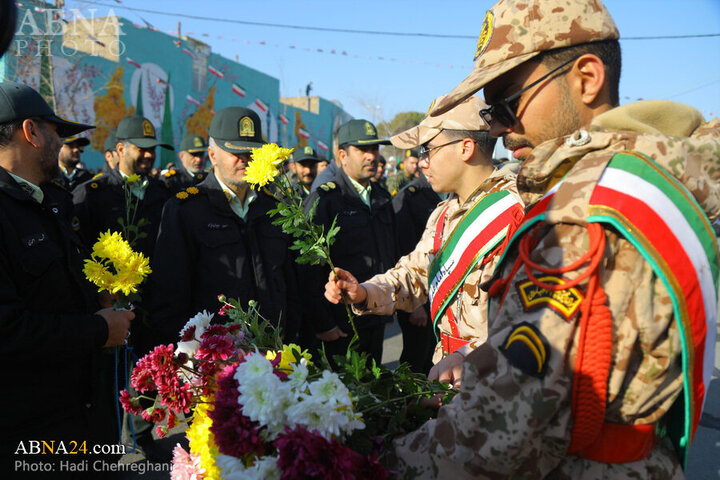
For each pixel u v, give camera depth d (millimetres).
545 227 895
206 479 1169
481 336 1670
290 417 963
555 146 976
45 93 10000
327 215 3463
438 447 913
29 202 1779
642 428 881
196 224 2650
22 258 1706
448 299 1733
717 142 915
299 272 3289
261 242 2812
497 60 1016
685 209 851
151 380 1318
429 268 1888
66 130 2193
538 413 808
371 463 942
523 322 848
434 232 1983
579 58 979
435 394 1263
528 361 814
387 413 1199
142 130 4344
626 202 824
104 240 1848
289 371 1116
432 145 1929
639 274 823
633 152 883
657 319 822
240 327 1460
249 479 967
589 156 921
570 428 848
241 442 977
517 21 998
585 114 1010
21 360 1657
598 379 811
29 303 1736
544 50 982
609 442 881
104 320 1829
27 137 1859
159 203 4219
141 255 1900
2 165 1837
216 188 2744
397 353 5262
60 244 1885
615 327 821
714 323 893
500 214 1642
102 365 2023
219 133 2699
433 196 4395
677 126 959
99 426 2002
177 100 14117
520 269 908
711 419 3697
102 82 11625
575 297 816
